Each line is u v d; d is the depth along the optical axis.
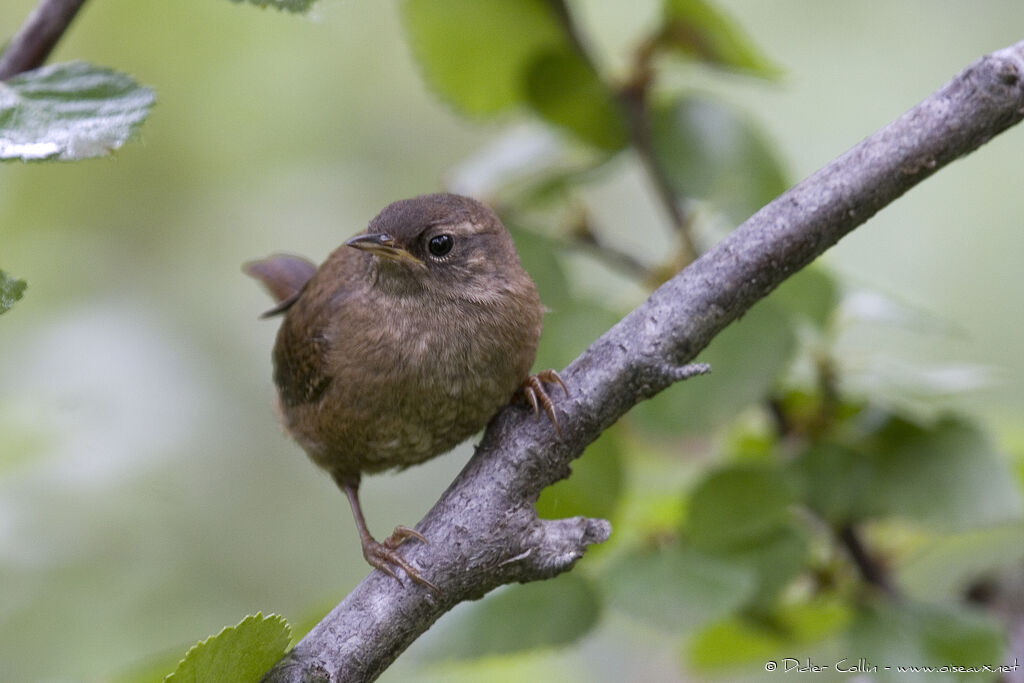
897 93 11.30
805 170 11.15
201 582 9.70
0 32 10.97
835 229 4.91
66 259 11.02
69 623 8.84
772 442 7.21
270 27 11.19
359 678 4.55
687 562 6.05
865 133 11.19
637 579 5.96
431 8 7.19
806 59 11.52
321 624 4.61
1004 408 9.22
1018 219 11.07
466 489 4.91
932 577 8.28
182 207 11.48
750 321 6.27
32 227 11.20
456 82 7.43
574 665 9.17
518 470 4.94
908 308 6.50
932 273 10.95
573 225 7.18
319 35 11.41
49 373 10.05
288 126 11.66
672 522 6.87
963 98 4.81
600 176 7.02
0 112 3.61
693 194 6.78
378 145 11.89
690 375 4.91
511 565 4.81
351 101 11.79
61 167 11.20
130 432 9.87
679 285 5.01
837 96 11.37
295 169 11.68
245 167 11.61
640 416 6.36
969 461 6.22
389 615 4.61
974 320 10.67
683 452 6.62
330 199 11.64
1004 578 6.96
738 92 11.50
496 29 7.22
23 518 8.94
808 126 11.34
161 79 11.19
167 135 11.35
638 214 11.48
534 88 6.94
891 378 6.41
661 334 4.95
